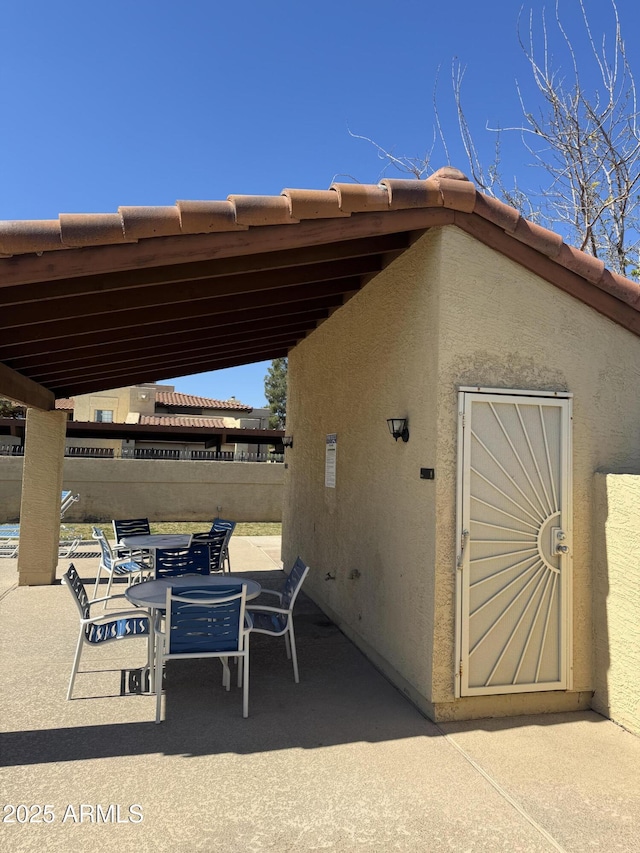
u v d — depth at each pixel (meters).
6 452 18.12
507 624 4.51
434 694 4.32
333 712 4.51
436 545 4.36
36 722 4.23
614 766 3.75
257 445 31.44
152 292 4.98
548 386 4.69
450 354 4.45
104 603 7.81
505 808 3.27
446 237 4.48
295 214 3.78
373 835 3.01
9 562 10.78
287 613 5.23
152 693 4.81
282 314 7.02
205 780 3.49
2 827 3.01
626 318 4.88
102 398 32.03
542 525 4.61
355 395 6.52
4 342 5.38
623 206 9.74
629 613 4.33
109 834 2.97
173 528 15.56
